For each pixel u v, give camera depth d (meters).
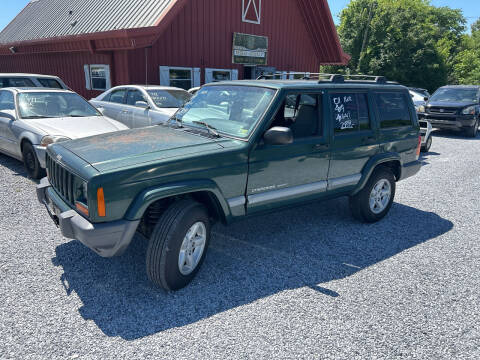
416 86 34.78
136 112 8.79
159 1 12.38
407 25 33.19
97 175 2.93
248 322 3.04
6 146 7.07
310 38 18.84
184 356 2.64
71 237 3.21
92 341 2.75
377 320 3.14
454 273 4.00
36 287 3.40
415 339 2.93
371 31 32.66
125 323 2.97
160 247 3.22
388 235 4.98
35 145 6.09
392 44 32.09
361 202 5.09
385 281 3.79
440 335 2.99
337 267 4.04
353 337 2.92
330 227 5.17
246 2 15.20
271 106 3.85
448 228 5.31
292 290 3.55
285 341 2.83
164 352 2.67
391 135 5.20
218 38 14.56
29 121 6.60
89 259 3.95
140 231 3.66
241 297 3.40
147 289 3.47
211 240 4.59
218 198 3.53
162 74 13.05
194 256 3.58
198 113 4.37
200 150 3.46
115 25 12.66
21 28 18.72
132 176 3.03
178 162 3.24
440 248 4.62
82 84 14.88
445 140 13.98
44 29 16.52
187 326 2.97
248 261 4.09
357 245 4.62
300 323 3.06
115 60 12.76
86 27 13.84
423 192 7.07
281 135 3.54
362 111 4.82
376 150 5.01
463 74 41.75
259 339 2.85
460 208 6.21
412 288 3.67
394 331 3.01
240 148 3.63
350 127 4.66
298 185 4.25
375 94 5.01
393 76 33.31
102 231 2.96
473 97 15.18
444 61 35.53
